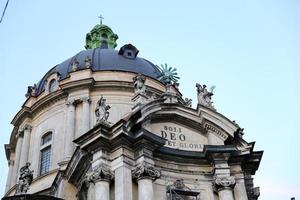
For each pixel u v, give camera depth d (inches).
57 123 1325.0
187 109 1058.7
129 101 1337.4
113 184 900.0
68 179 1050.1
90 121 1282.0
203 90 1112.8
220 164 997.2
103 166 903.1
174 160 997.2
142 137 937.5
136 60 1515.7
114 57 1492.4
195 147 1040.2
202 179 996.6
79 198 1008.9
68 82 1337.4
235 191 983.6
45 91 1411.2
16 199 900.0
